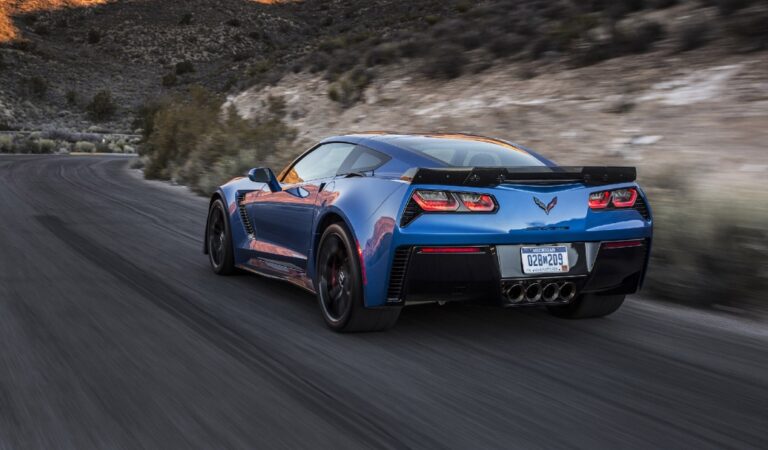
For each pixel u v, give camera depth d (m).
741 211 6.52
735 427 3.43
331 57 34.31
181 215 12.17
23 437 3.20
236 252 6.94
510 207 4.62
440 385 3.99
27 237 9.23
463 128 17.03
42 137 56.31
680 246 6.59
